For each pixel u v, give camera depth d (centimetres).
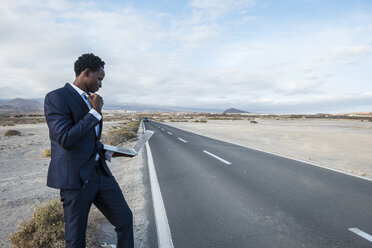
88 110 184
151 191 522
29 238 272
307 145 1352
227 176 630
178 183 580
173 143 1452
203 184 562
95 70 188
